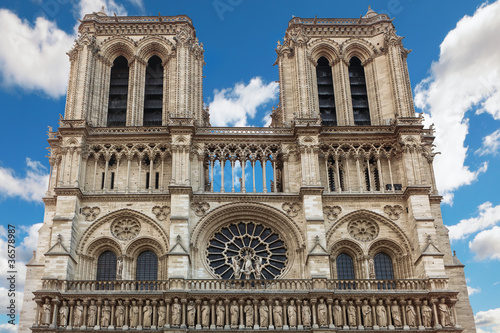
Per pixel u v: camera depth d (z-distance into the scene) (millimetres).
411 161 74375
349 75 86000
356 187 75125
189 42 82125
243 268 70500
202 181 74438
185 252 67062
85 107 77062
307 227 69500
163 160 75438
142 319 64000
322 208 71750
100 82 81375
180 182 71875
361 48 85812
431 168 79250
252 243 72438
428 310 64938
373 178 75688
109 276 70250
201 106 81062
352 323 64188
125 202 72312
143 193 72188
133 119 79375
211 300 64562
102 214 71500
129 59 83875
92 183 74062
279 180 80000
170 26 85312
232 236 73000
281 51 84438
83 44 81125
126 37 84375
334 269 70625
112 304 64500
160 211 71812
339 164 77500
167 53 83625
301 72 80375
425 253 67812
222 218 72812
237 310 64375
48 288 64688
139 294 64500
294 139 76562
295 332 62938
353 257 72062
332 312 64562
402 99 78375
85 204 72062
